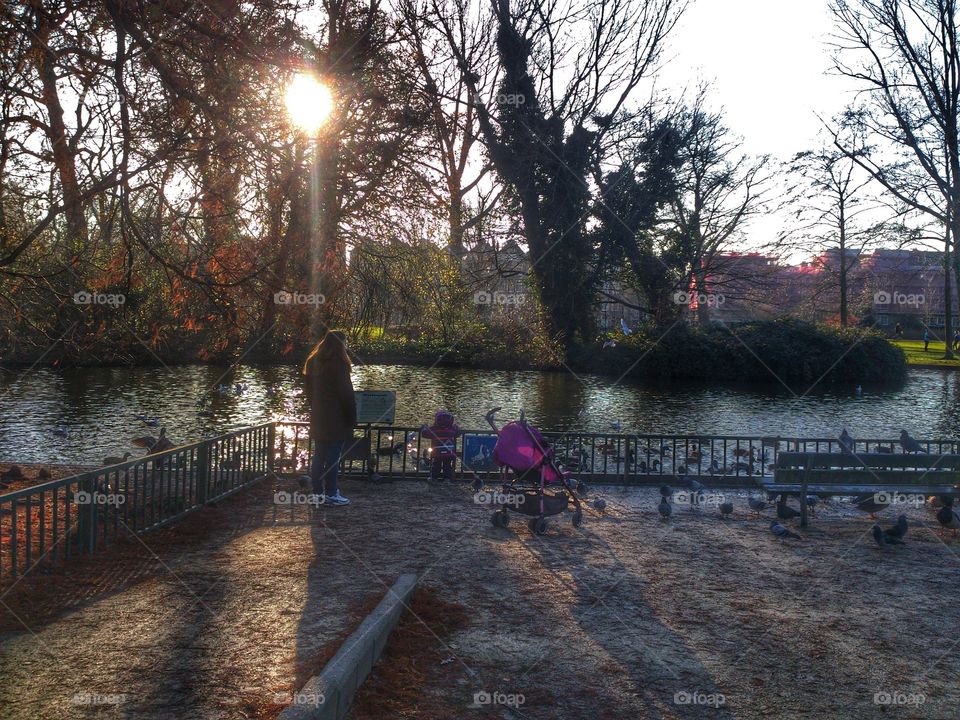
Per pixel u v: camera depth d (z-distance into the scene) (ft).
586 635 18.19
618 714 14.37
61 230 42.47
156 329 42.50
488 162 103.86
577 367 123.24
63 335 43.01
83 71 33.27
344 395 31.35
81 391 87.35
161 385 92.48
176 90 32.89
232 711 13.30
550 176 107.76
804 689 15.66
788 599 21.31
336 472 32.01
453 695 14.84
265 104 34.81
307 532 27.17
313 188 36.19
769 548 27.04
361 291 46.52
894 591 22.22
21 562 20.92
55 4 32.99
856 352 123.85
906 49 103.04
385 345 123.34
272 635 16.90
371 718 13.73
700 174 125.08
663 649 17.49
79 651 15.85
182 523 27.78
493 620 18.89
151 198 36.50
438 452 37.55
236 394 84.07
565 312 122.21
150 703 13.55
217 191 35.32
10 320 42.78
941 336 214.48
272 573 21.80
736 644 17.93
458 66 77.71
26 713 13.10
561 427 73.46
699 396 103.40
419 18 40.29
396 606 18.26
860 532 30.04
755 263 141.59
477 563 23.71
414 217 42.78
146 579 20.99
